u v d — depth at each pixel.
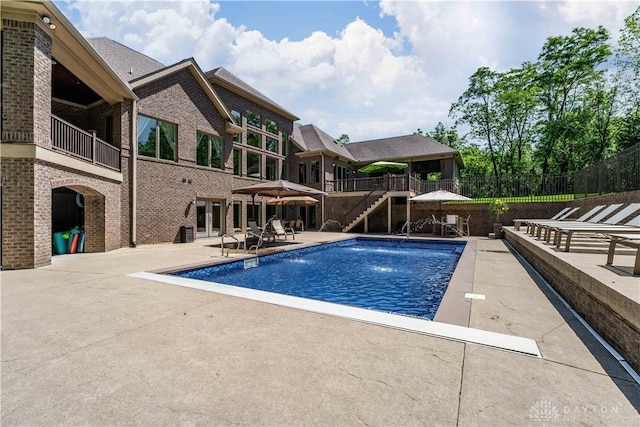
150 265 7.91
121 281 6.02
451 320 3.78
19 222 7.43
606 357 2.84
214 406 2.15
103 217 10.95
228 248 11.38
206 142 16.41
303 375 2.54
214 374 2.57
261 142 21.94
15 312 4.18
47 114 8.06
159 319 3.89
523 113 29.30
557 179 17.83
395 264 9.96
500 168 32.41
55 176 8.37
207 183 16.25
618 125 25.42
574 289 4.26
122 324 3.73
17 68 7.48
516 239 10.23
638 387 2.35
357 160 25.78
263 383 2.43
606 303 3.13
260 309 4.27
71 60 9.55
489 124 31.08
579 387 2.35
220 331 3.49
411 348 3.02
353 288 7.02
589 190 12.90
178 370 2.64
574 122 26.53
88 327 3.63
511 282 5.84
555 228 6.71
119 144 12.10
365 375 2.53
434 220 18.08
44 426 1.95
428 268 9.29
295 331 3.47
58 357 2.89
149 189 13.29
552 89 27.97
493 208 15.80
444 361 2.75
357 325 3.65
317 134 26.14
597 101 26.39
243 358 2.85
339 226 21.44
